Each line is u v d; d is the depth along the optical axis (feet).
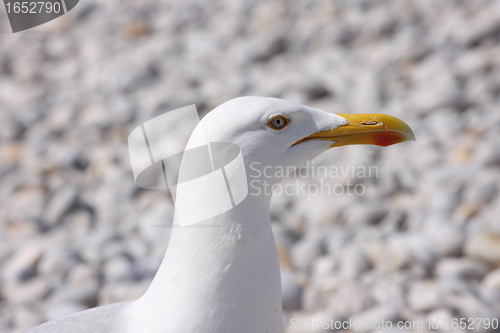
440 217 29.78
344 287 25.54
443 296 23.81
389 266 26.89
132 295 25.91
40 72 55.47
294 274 26.84
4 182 38.14
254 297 13.51
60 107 48.62
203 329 13.20
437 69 46.16
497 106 40.68
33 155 41.37
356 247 28.09
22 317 25.23
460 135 38.04
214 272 13.16
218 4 64.23
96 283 26.96
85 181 38.14
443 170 34.55
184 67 52.65
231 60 53.47
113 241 31.07
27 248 29.37
